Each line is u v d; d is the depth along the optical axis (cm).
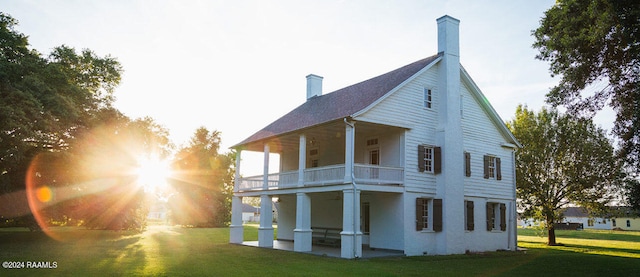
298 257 1727
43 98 1992
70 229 3653
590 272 1459
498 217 2397
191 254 1786
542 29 1628
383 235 2031
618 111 1516
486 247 2264
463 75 2266
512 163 2534
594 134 2959
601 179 2881
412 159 2011
